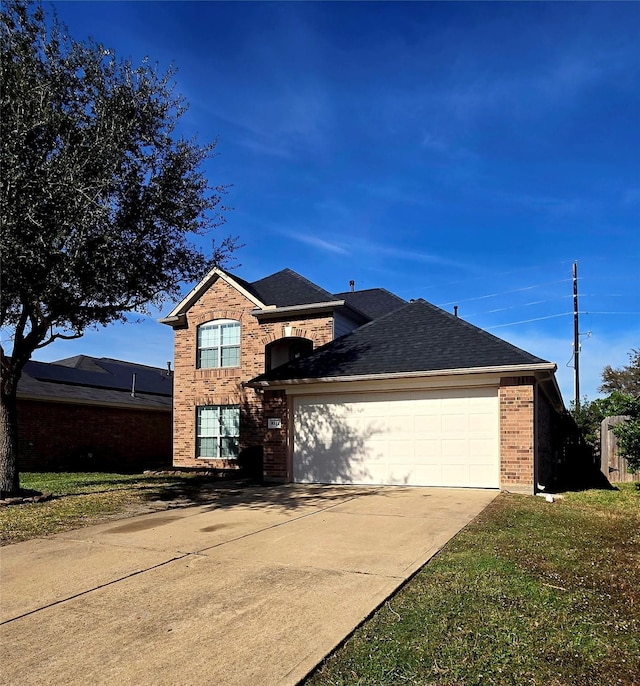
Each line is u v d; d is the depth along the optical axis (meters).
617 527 7.91
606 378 32.50
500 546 6.68
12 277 9.13
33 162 9.30
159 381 30.09
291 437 13.86
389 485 12.72
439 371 12.13
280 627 4.31
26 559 6.43
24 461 19.44
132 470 20.95
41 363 23.28
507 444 11.63
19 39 9.52
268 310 18.56
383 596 4.95
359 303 22.70
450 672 3.54
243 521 8.55
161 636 4.20
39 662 3.80
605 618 4.40
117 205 10.45
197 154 11.16
